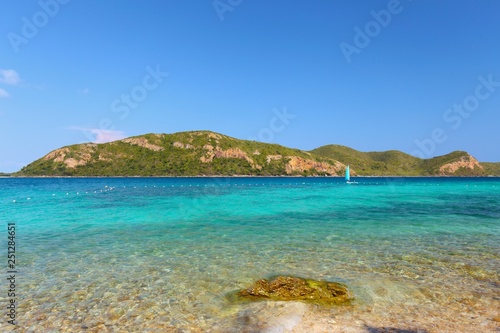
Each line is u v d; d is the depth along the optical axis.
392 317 7.55
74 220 22.69
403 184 92.62
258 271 11.14
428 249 13.99
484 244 14.89
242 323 7.33
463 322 7.30
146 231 18.61
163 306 8.38
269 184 92.62
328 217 23.97
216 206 31.92
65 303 8.62
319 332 6.85
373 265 11.70
